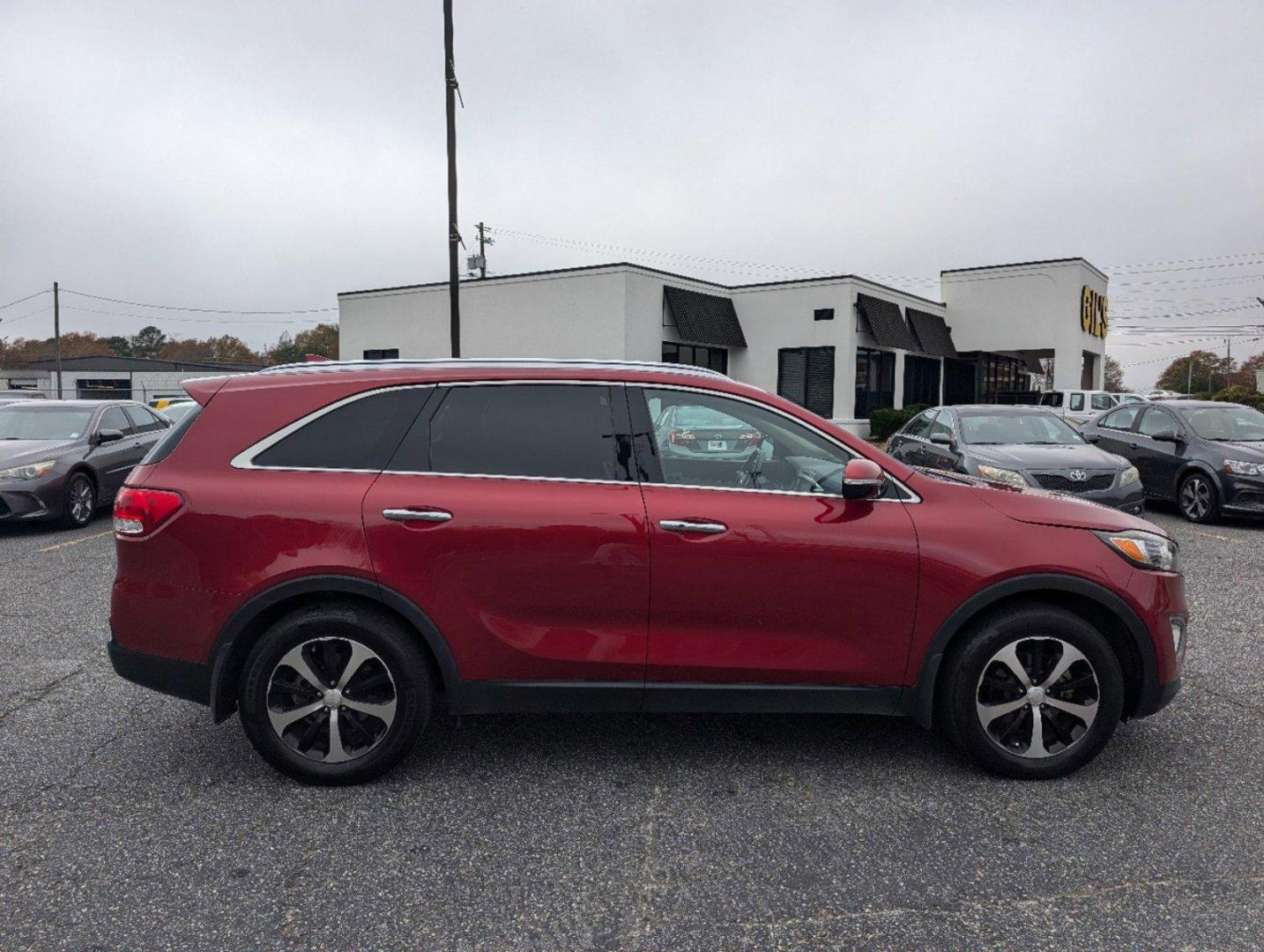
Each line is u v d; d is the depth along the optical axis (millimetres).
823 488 3340
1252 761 3520
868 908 2508
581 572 3188
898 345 25609
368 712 3248
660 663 3229
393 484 3221
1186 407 10875
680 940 2365
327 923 2439
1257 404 36312
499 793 3248
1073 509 3400
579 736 3799
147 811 3102
